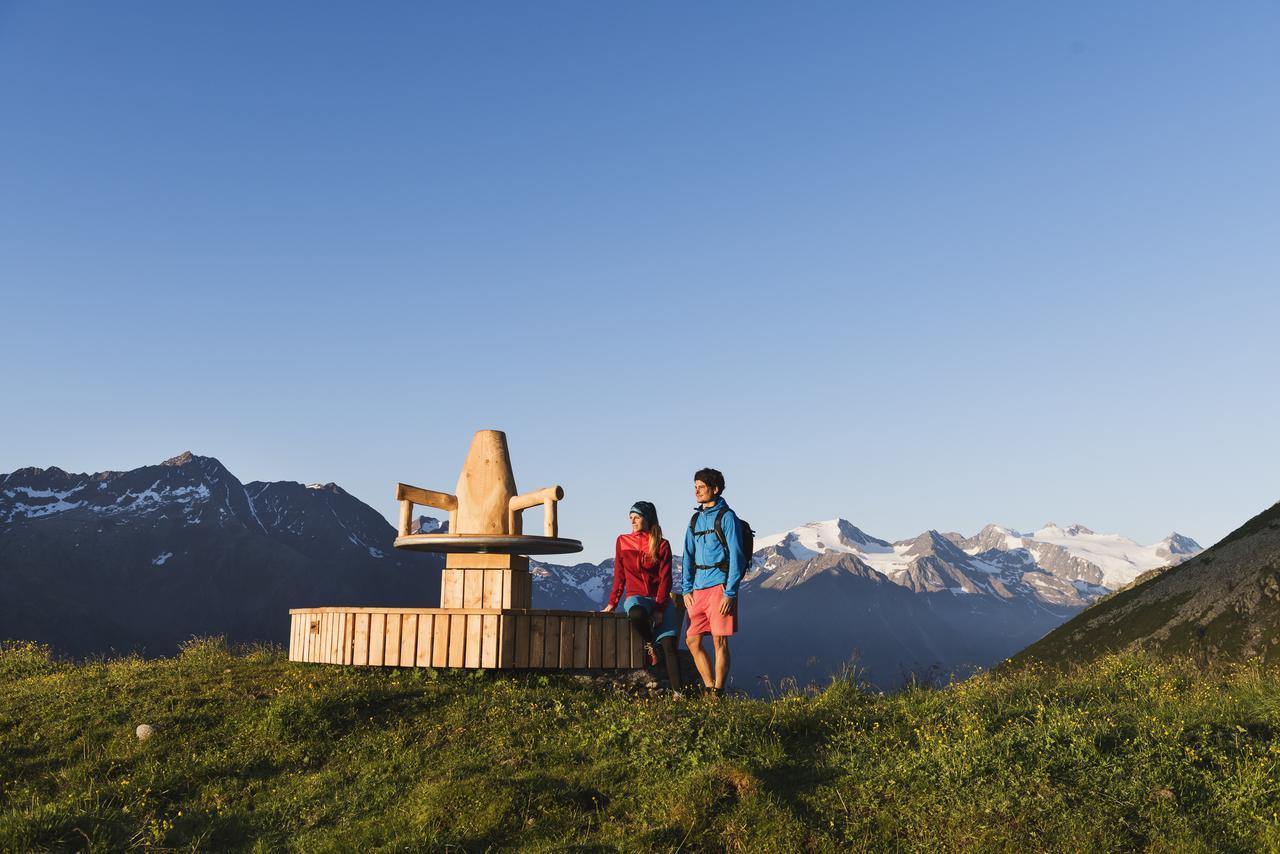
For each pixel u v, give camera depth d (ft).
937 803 21.02
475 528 41.39
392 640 36.81
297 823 22.75
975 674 38.11
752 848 19.71
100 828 21.97
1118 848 19.19
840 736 25.66
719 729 25.59
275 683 34.40
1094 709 27.12
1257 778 21.07
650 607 36.06
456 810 21.89
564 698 32.99
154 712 30.71
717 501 32.60
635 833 20.57
